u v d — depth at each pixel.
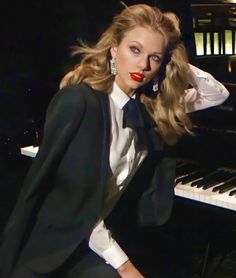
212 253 2.72
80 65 1.72
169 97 1.75
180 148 2.38
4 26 2.67
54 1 2.74
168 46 1.67
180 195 2.14
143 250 2.25
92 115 1.59
